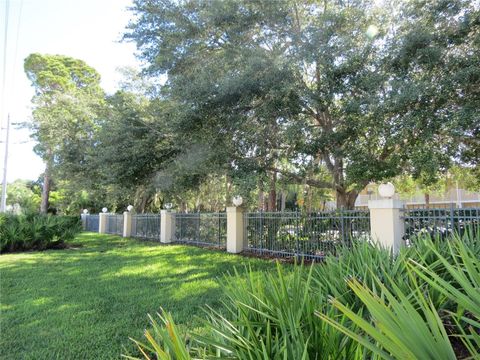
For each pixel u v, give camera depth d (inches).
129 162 537.6
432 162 359.6
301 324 93.1
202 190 799.7
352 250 183.9
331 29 363.9
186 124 411.8
